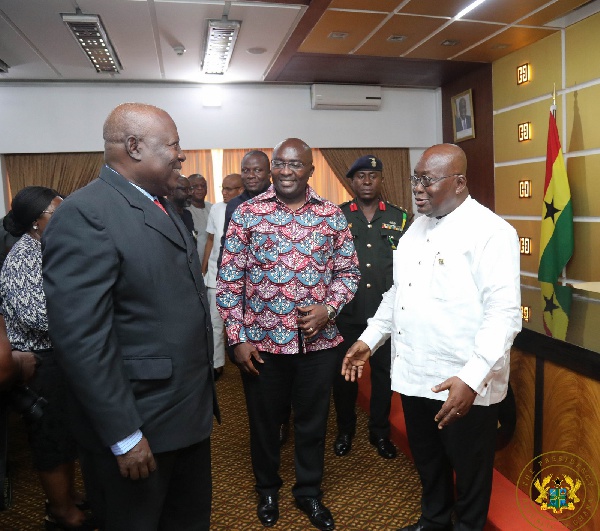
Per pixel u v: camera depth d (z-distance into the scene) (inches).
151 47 181.0
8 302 69.4
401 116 256.7
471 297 60.5
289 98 244.8
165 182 52.0
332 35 174.2
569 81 174.7
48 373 71.9
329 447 107.2
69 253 44.7
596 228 169.3
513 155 204.7
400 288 67.6
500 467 87.5
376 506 84.7
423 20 162.7
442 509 71.5
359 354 72.7
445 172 60.7
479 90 222.4
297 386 79.2
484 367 55.3
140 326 48.8
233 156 247.4
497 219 60.6
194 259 54.2
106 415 44.6
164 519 58.7
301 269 75.0
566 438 71.7
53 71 205.3
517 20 165.5
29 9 145.3
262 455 80.7
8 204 225.0
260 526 80.2
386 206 103.7
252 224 75.5
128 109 50.2
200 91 235.6
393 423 108.3
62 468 74.8
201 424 53.7
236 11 152.0
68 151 224.4
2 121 218.7
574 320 84.4
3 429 54.9
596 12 161.3
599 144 165.2
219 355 154.4
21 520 85.4
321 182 258.2
